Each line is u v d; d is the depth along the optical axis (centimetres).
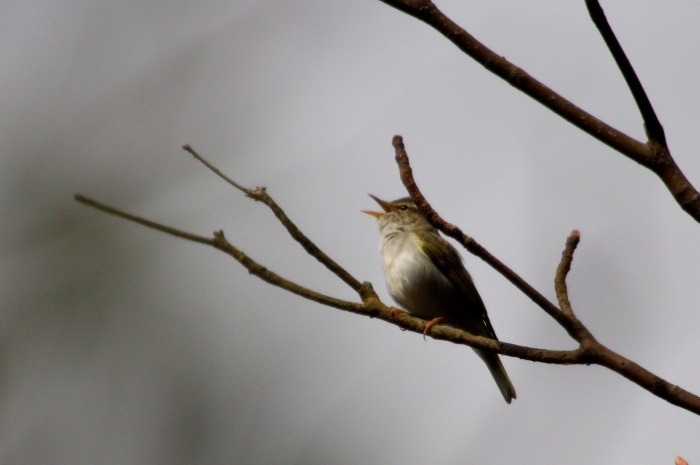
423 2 389
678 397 394
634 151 386
